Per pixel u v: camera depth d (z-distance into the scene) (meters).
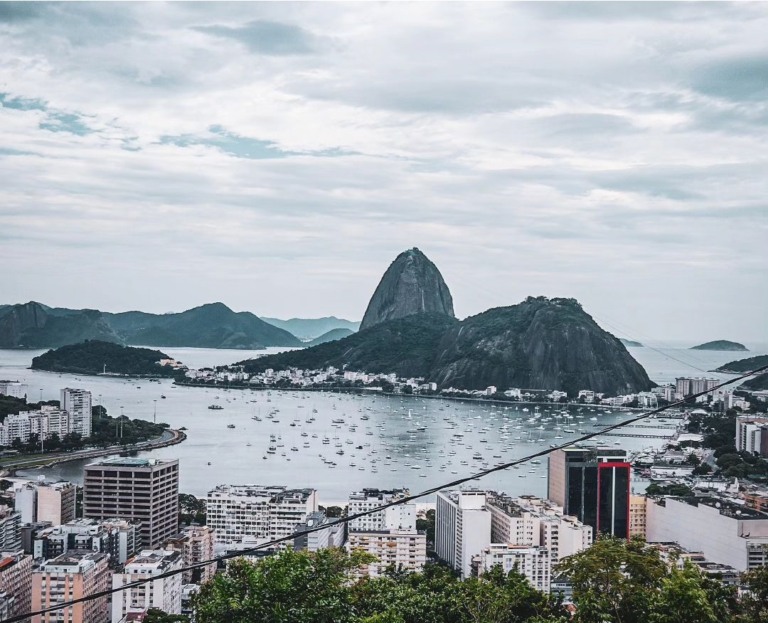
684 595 111.06
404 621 121.69
